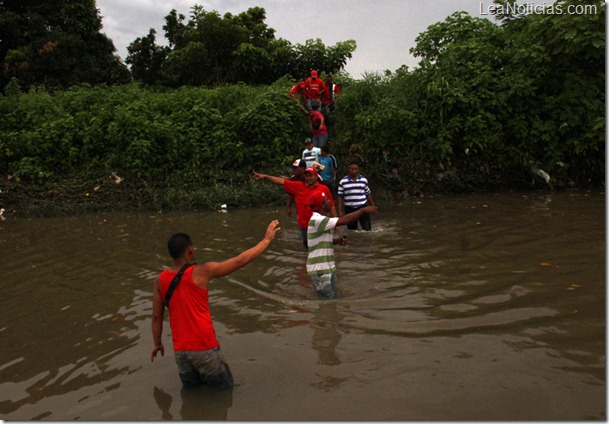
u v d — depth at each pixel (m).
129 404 3.26
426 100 13.33
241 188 12.19
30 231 9.38
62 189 12.04
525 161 12.59
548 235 7.38
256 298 5.31
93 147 13.00
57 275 6.44
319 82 14.04
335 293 5.30
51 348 4.28
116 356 4.04
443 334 4.12
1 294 5.77
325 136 12.90
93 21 23.70
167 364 3.85
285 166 12.90
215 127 13.39
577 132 12.80
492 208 10.04
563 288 5.05
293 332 4.34
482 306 4.70
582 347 3.74
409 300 5.00
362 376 3.47
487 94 12.84
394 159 12.91
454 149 13.02
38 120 13.66
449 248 6.96
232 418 3.02
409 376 3.43
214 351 3.31
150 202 11.64
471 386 3.24
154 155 12.71
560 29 12.45
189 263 3.46
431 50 15.20
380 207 10.95
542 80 12.98
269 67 21.06
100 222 10.14
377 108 13.33
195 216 10.55
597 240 6.94
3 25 21.67
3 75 21.11
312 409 3.07
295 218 10.05
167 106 14.30
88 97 14.53
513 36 13.98
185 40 24.03
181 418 3.06
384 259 6.58
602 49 12.12
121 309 5.14
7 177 12.37
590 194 11.40
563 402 2.99
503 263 6.06
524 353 3.69
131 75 24.70
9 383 3.67
